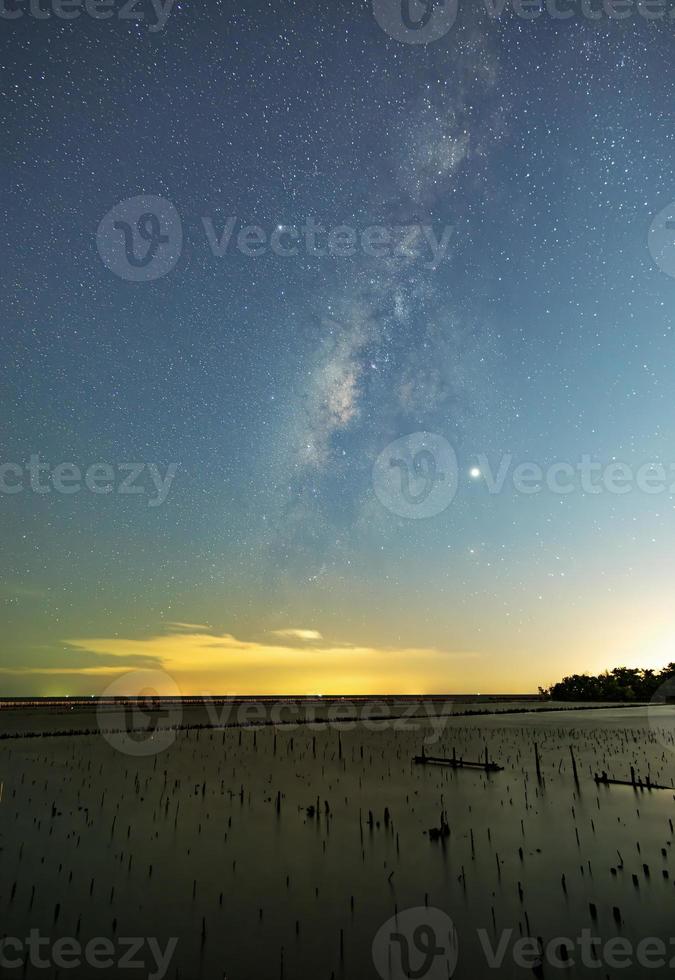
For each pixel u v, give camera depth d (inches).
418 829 810.2
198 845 740.0
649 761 1433.3
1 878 621.0
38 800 986.1
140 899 571.5
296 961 456.4
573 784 1128.2
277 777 1209.4
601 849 722.2
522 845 738.8
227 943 485.4
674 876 626.8
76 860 681.6
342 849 723.4
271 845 739.4
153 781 1160.8
